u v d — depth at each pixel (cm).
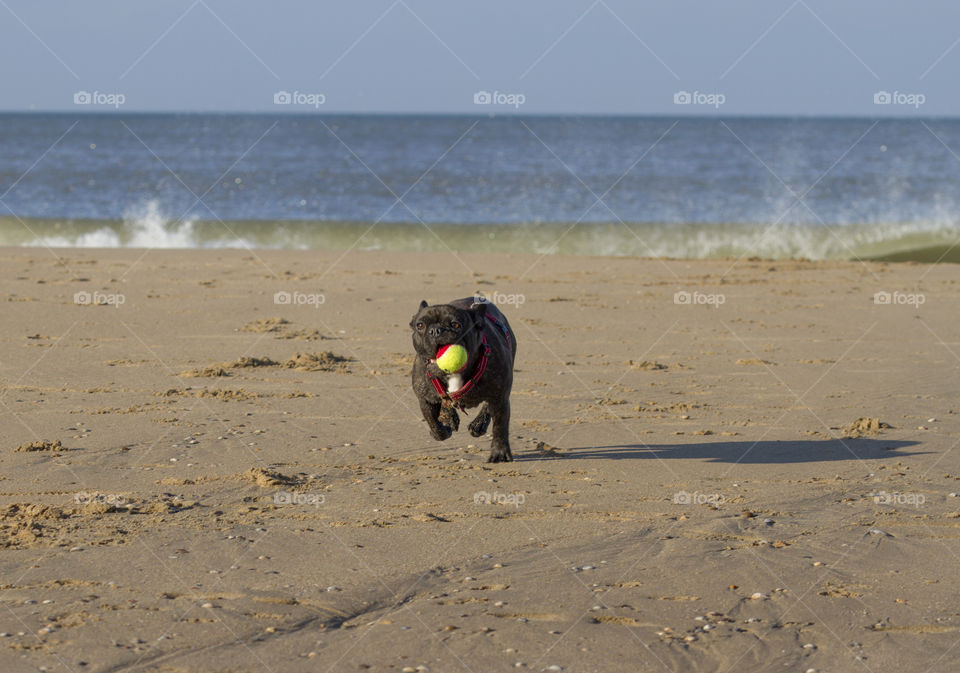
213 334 1494
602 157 7031
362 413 1054
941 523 732
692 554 657
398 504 762
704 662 503
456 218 3416
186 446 915
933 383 1248
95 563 625
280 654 503
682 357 1403
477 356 816
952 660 508
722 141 10025
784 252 2786
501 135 11900
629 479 841
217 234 2870
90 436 942
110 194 4097
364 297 1845
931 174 5444
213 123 16888
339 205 3788
